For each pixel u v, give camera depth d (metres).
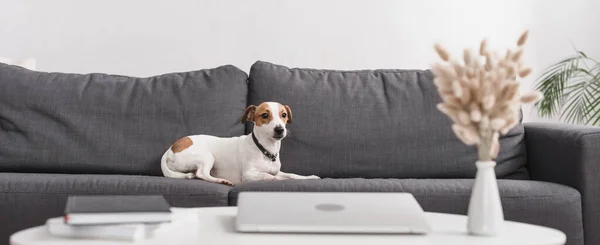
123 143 2.35
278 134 2.17
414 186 2.00
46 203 1.93
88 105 2.39
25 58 3.13
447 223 1.46
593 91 3.25
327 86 2.44
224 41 3.20
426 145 2.34
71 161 2.33
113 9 3.16
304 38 3.23
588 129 2.07
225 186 2.06
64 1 3.13
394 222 1.34
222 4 3.19
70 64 3.16
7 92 2.39
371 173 2.33
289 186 1.98
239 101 2.46
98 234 1.27
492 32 3.27
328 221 1.34
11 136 2.35
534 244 1.28
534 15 3.29
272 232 1.34
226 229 1.37
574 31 3.30
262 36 3.21
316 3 3.22
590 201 2.00
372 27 3.24
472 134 1.34
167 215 1.29
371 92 2.43
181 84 2.46
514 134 2.36
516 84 1.31
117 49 3.17
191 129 2.38
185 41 3.19
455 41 3.26
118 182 1.98
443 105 1.36
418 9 3.24
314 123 2.36
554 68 3.30
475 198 1.36
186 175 2.22
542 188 2.00
